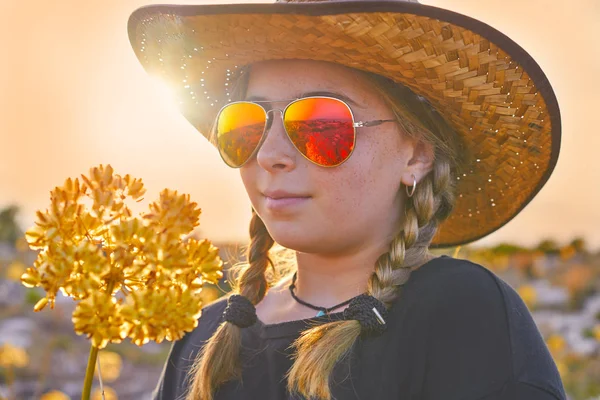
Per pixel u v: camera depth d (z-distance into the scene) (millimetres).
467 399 1853
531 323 1984
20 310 8094
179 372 2365
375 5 1854
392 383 1920
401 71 2000
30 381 6309
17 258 9734
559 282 10273
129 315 1450
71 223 1529
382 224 2086
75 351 7234
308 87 2031
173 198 1558
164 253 1496
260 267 2322
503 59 2031
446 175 2125
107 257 1520
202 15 2020
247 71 2232
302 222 2002
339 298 2119
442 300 1961
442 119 2174
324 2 1869
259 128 2035
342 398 1932
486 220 2500
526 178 2336
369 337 1968
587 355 7910
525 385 1852
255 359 2123
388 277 1991
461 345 1909
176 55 2299
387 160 2043
